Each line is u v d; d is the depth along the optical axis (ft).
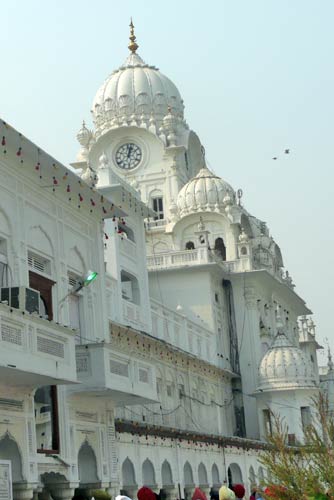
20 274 77.92
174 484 115.85
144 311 146.10
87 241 93.97
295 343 246.47
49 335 71.41
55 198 86.69
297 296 238.68
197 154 234.99
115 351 85.46
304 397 188.34
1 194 76.48
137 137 221.25
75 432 84.38
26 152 78.33
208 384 177.58
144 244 150.82
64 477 81.20
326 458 67.72
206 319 189.78
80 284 86.28
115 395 87.30
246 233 218.38
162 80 231.09
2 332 64.69
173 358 153.99
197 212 207.21
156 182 219.41
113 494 91.25
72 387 82.58
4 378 69.36
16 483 72.02
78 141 224.33
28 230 80.79
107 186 139.44
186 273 192.03
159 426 112.27
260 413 190.60
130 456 101.60
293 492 64.90
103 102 228.22
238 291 203.72
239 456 148.66
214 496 116.37
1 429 69.97
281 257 240.94
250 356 200.23
